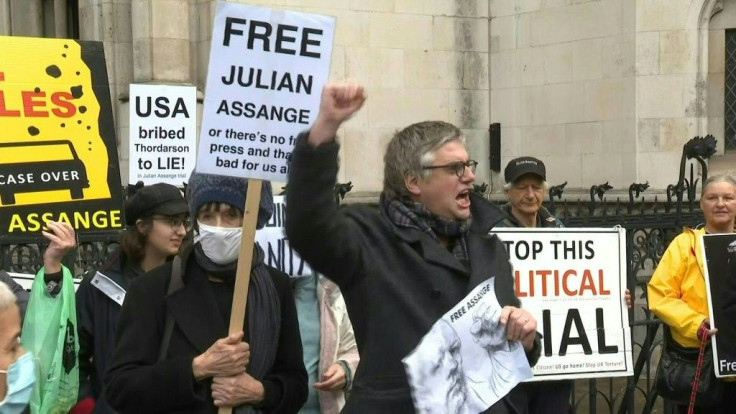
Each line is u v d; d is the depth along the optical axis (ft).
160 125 27.09
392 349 10.34
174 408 11.44
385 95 37.76
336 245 10.09
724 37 35.04
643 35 35.19
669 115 34.83
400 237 10.52
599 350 17.69
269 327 12.03
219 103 11.25
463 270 10.57
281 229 16.19
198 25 36.17
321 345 15.14
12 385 11.63
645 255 26.50
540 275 17.52
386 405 10.27
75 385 13.74
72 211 15.88
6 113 15.55
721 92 35.12
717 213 18.66
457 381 10.29
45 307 13.56
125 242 14.73
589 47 36.88
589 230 17.75
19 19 43.42
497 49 39.96
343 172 36.88
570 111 37.55
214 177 11.78
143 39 35.68
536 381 17.29
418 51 38.47
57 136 15.85
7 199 15.48
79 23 39.93
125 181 36.81
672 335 18.85
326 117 9.68
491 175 40.09
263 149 11.37
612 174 36.22
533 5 38.65
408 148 10.62
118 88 37.47
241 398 11.40
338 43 36.68
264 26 11.28
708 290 17.93
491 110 40.24
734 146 35.17
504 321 10.54
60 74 15.97
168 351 11.71
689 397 18.43
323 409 15.19
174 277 11.96
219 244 11.74
